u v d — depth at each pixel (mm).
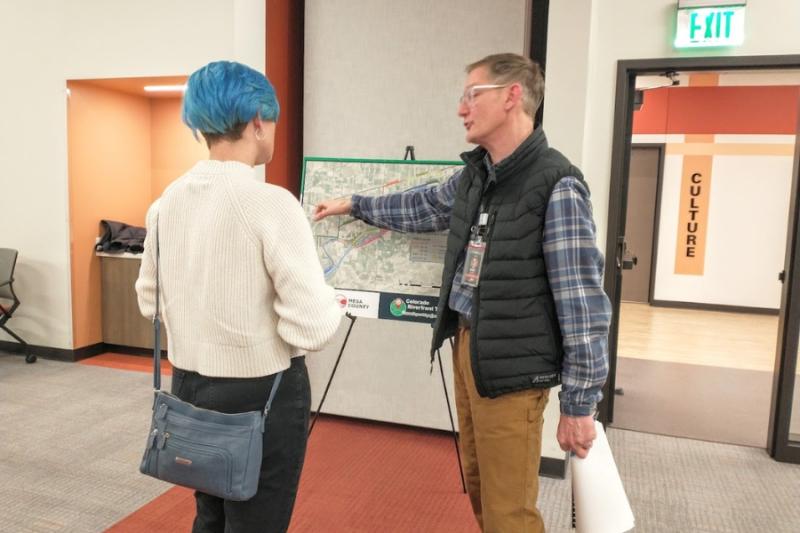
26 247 4609
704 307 7566
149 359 4699
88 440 3082
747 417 3738
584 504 1452
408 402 3232
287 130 3076
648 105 7457
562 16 2516
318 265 1240
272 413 1271
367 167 2334
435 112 2986
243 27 2861
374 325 3230
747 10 2939
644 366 4953
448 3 2914
